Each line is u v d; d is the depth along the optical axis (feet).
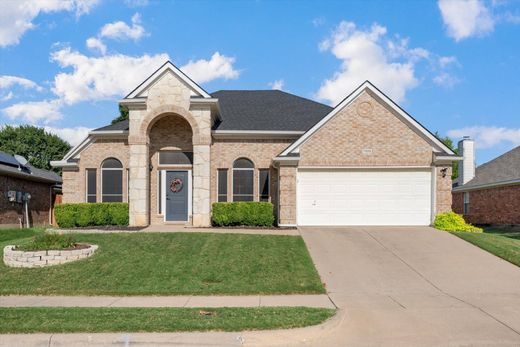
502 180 92.17
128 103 69.10
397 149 67.46
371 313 30.17
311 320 27.12
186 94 69.36
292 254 47.85
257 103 85.35
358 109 67.87
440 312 30.40
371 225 67.31
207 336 24.06
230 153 73.77
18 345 23.72
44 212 100.83
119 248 50.01
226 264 44.47
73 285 39.19
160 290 37.58
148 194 71.10
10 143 166.61
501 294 35.81
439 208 66.39
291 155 67.05
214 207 67.67
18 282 40.19
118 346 23.54
